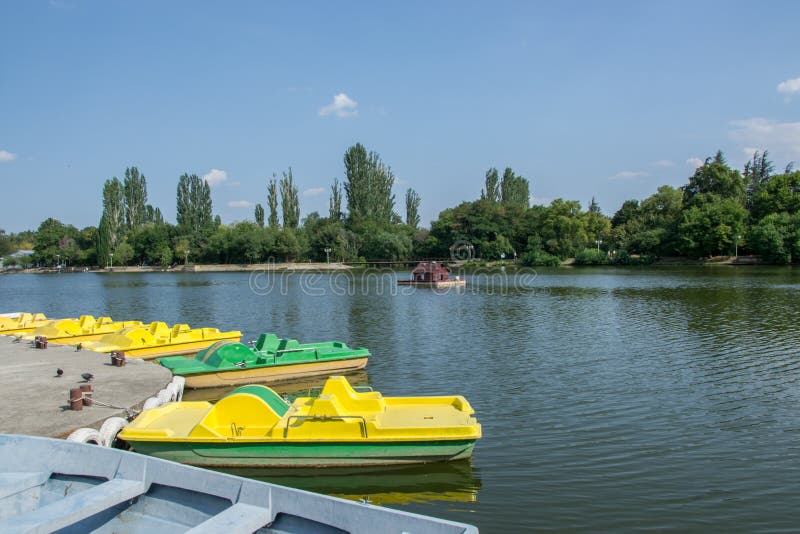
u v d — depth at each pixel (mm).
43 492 7227
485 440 13344
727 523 9375
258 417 12016
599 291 51469
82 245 150125
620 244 112062
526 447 12867
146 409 13242
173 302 49500
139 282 84438
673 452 12453
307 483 11336
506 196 141625
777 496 10320
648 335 27078
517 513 9844
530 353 23453
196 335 23922
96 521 6680
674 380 18547
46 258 145875
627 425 14258
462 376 19672
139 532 6523
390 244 118688
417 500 10477
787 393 16828
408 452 11734
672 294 46062
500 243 112750
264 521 5727
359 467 11820
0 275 126188
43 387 14844
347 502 5516
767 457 12125
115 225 136250
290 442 11625
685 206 110938
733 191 110250
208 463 11781
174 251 128625
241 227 130750
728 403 15977
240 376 19172
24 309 44906
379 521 5301
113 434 12008
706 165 115312
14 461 7598
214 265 123875
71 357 19453
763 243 86875
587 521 9516
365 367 21234
